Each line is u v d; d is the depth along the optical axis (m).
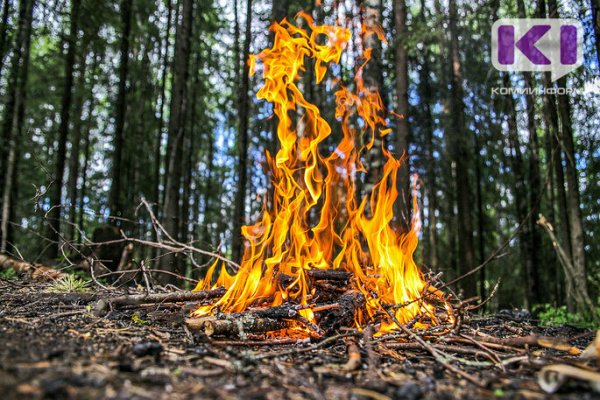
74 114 12.61
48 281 4.98
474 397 1.83
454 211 13.55
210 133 16.30
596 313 4.92
